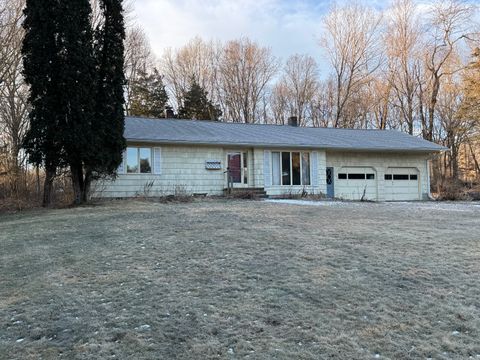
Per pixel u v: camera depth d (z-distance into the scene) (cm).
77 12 1309
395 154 2155
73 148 1300
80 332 372
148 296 454
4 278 540
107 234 801
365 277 507
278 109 4191
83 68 1294
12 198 1625
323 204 1449
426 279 502
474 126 2662
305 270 535
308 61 4169
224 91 4169
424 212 1202
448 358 321
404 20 3222
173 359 321
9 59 1955
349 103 3628
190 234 777
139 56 3559
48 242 748
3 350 345
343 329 369
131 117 2077
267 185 1866
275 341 347
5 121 2041
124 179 1650
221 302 431
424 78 3156
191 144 1750
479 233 795
